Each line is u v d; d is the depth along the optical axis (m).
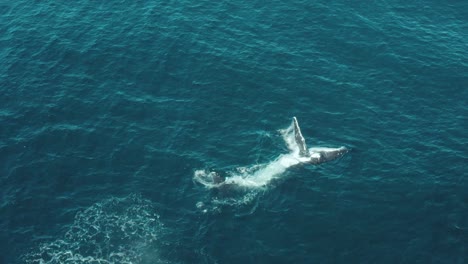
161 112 58.81
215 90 61.56
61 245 46.50
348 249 46.38
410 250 46.19
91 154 54.38
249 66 64.50
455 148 55.22
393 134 56.72
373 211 49.34
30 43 67.50
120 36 68.38
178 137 56.12
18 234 47.31
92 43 67.38
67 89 61.44
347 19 71.62
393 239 47.09
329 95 61.19
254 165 53.44
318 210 49.44
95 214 48.97
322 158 53.72
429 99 61.09
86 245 46.53
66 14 72.00
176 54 65.94
